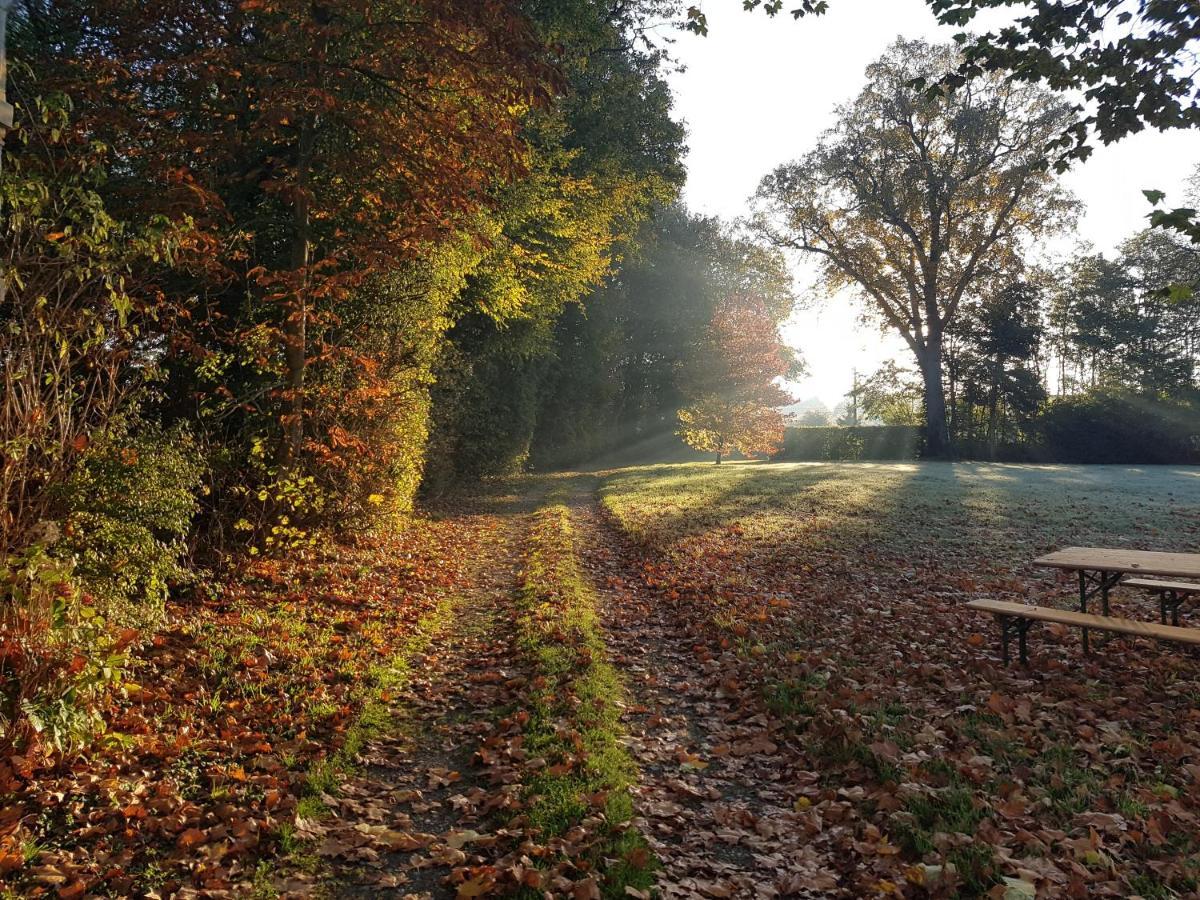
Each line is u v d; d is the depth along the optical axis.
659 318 50.12
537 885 3.32
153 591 6.07
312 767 4.56
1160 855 3.43
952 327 45.97
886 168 39.75
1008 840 3.59
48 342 5.56
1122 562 6.57
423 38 9.47
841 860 3.60
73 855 3.49
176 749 4.58
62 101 5.83
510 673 6.56
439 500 21.56
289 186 10.00
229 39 10.24
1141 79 7.19
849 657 6.68
